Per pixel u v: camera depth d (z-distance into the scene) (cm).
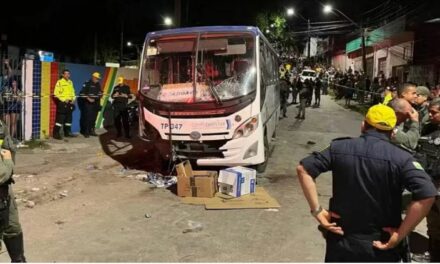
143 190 797
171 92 831
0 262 491
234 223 634
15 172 898
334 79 3731
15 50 2355
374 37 3350
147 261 503
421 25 2477
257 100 819
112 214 664
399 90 545
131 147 1206
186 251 532
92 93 1357
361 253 289
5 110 1170
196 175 778
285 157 1138
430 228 467
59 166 965
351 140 304
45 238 566
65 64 1376
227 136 807
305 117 2050
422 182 273
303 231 607
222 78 825
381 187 286
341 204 298
